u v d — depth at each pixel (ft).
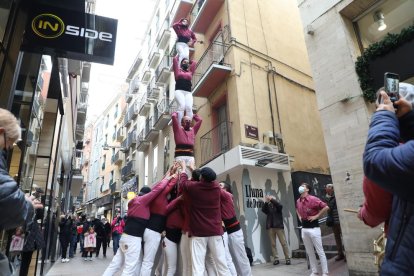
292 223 33.45
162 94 62.03
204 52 42.98
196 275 13.67
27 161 18.10
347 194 21.21
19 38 13.08
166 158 54.70
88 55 13.98
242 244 16.99
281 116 38.11
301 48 45.62
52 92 26.05
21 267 19.01
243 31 39.11
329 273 21.27
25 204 6.42
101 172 107.04
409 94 5.50
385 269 4.54
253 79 37.37
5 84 12.34
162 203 16.10
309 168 38.37
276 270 24.34
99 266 31.99
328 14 24.48
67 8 14.33
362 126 21.04
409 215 4.43
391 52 20.38
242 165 31.53
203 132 41.86
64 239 37.37
